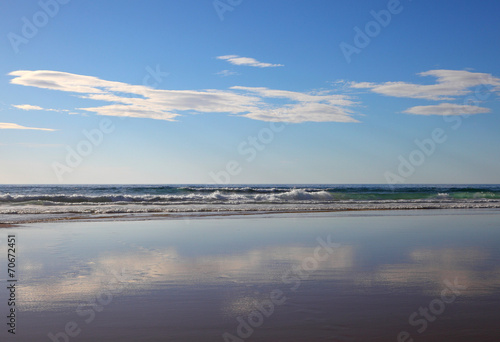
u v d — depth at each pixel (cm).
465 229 1291
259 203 2638
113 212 1909
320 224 1425
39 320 440
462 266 724
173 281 611
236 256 819
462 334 403
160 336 396
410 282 607
